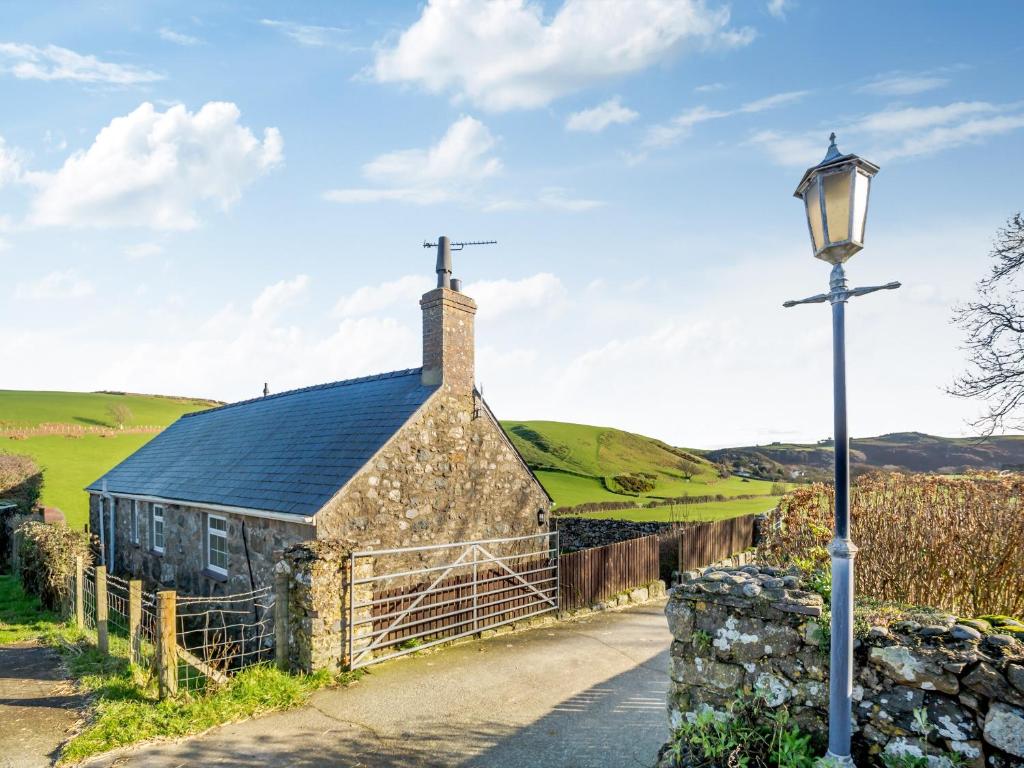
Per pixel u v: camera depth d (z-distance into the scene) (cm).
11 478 2633
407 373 1440
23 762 616
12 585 1575
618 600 1580
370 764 632
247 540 1283
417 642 1106
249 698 776
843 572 428
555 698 830
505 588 1284
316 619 909
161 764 619
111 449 3872
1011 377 1189
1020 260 1230
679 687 545
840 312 450
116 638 1073
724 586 528
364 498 1125
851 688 432
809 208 470
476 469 1342
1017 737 388
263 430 1684
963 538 770
